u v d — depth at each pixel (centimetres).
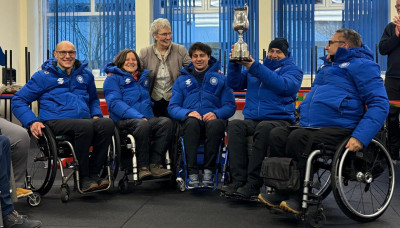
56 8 646
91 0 642
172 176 335
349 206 236
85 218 254
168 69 363
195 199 302
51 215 261
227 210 272
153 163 322
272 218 254
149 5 624
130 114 325
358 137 232
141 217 256
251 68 284
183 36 630
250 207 279
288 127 257
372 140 243
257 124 291
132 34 637
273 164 238
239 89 318
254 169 279
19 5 650
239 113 575
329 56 266
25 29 650
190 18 627
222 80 333
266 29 608
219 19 617
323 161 253
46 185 291
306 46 607
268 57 309
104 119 306
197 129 311
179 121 328
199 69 336
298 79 298
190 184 307
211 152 308
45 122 301
